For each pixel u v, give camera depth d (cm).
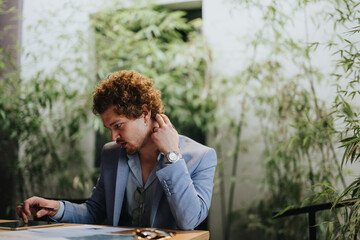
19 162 398
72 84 409
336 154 303
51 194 411
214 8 385
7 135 410
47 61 412
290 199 325
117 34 410
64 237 120
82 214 181
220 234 373
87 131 398
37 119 397
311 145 305
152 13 397
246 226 364
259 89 358
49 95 388
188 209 149
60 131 401
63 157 413
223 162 376
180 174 151
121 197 173
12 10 416
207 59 373
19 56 414
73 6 406
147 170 174
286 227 329
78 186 408
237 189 371
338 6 293
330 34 316
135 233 125
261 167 363
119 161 177
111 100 157
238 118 372
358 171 297
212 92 377
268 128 353
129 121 159
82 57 411
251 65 351
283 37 343
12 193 409
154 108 167
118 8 406
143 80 168
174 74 393
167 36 404
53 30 413
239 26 374
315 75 327
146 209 169
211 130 384
